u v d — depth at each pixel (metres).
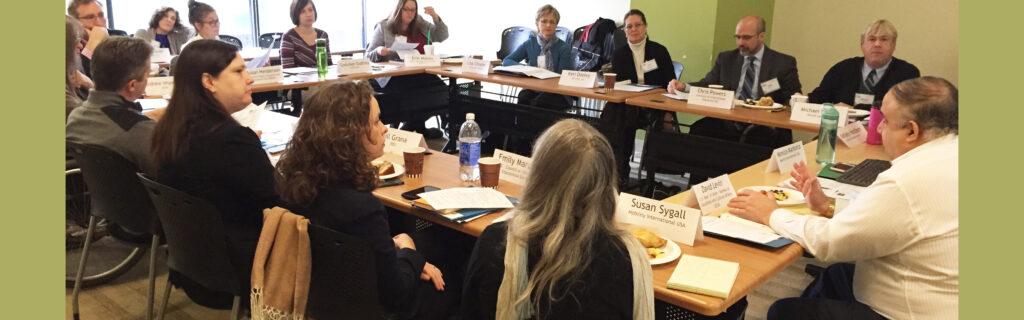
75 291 2.60
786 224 1.90
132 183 2.23
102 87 2.33
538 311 1.34
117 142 2.28
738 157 3.74
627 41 4.96
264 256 1.69
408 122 5.66
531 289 1.32
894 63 3.96
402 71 4.87
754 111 3.76
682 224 1.85
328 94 1.67
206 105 1.98
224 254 1.88
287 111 5.16
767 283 3.14
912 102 1.68
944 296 1.60
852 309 1.76
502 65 5.43
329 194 1.67
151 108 3.48
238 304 1.96
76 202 2.97
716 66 4.62
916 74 3.89
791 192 2.27
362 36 8.11
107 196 2.33
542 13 5.24
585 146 1.31
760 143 4.07
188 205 1.87
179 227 1.95
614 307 1.32
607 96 4.11
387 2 8.11
